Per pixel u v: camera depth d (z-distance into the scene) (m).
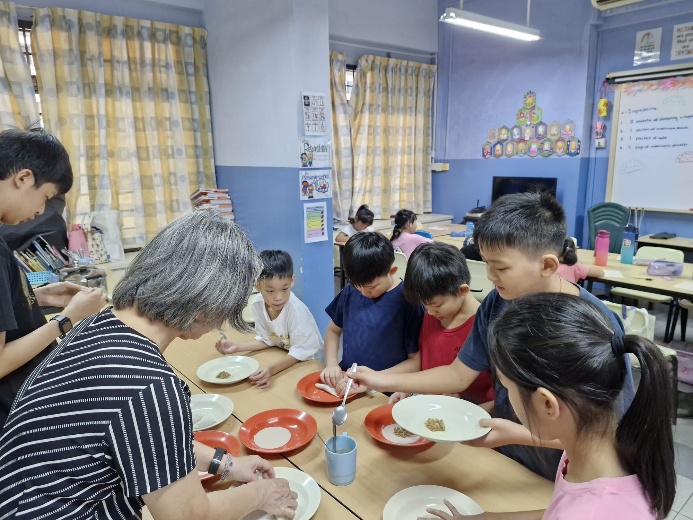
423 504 1.00
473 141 5.79
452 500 1.01
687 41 4.17
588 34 4.63
